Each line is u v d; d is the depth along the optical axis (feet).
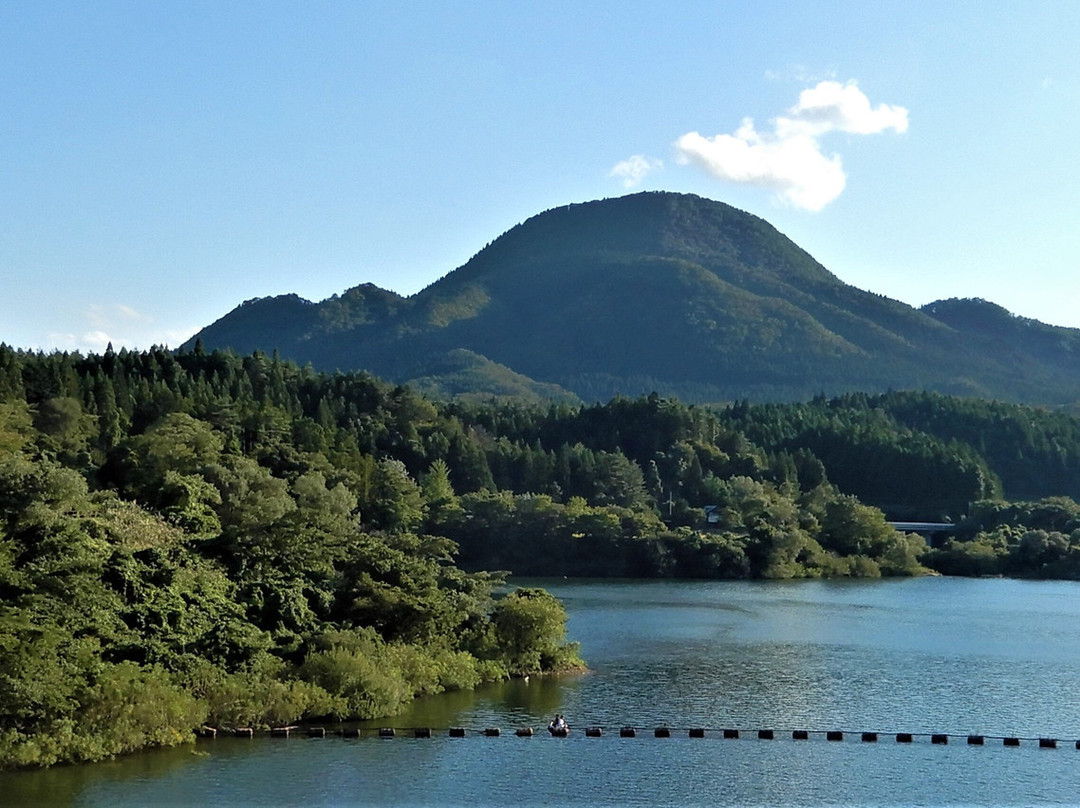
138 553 296.10
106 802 230.07
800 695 341.82
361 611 333.62
